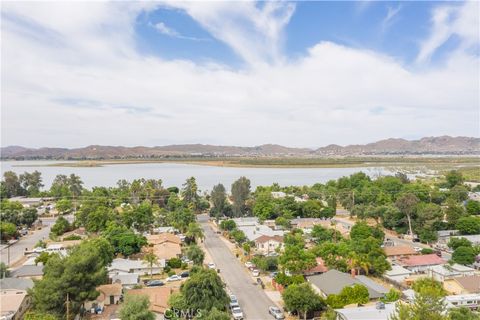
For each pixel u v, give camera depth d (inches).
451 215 4658.0
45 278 2151.8
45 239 4522.6
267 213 5482.3
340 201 6850.4
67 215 6195.9
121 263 3265.3
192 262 3467.0
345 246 3235.7
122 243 3631.9
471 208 5354.3
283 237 4062.5
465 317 1830.7
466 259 3196.4
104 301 2512.3
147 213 4968.0
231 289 2807.6
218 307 2224.4
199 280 2293.3
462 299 2249.0
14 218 5064.0
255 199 6363.2
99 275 2217.0
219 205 5974.4
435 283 2436.0
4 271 2849.4
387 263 2987.2
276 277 2810.0
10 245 4244.6
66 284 2069.4
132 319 1947.6
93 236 4303.6
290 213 5442.9
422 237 4276.6
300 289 2297.0
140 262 3312.0
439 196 6279.5
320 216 5693.9
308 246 4005.9
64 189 7588.6
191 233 4276.6
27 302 2342.5
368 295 2353.6
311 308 2236.7
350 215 5826.8
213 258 3683.6
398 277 2903.5
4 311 2118.6
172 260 3393.2
